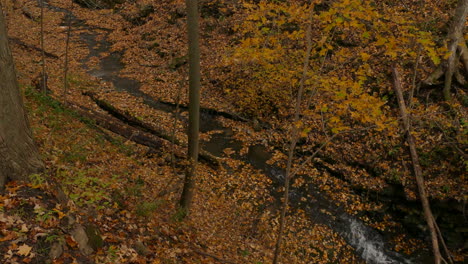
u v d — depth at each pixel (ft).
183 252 20.77
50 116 30.86
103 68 58.18
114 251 15.57
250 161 39.27
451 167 32.78
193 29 22.21
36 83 38.34
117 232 17.79
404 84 39.81
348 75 40.60
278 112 44.24
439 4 43.24
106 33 72.74
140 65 58.65
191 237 24.21
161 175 32.55
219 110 46.60
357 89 18.51
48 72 51.08
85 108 38.52
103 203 19.30
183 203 27.30
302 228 31.45
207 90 49.73
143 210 21.91
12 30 68.08
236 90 47.67
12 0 74.13
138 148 36.32
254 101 45.52
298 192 35.37
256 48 20.80
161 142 37.06
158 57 59.77
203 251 22.88
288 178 20.95
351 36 43.80
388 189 34.17
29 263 12.04
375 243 30.94
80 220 15.49
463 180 31.76
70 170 22.52
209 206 31.53
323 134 39.88
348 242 30.81
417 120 35.68
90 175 24.73
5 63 14.34
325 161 38.42
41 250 12.64
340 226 32.09
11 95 14.64
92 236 15.28
